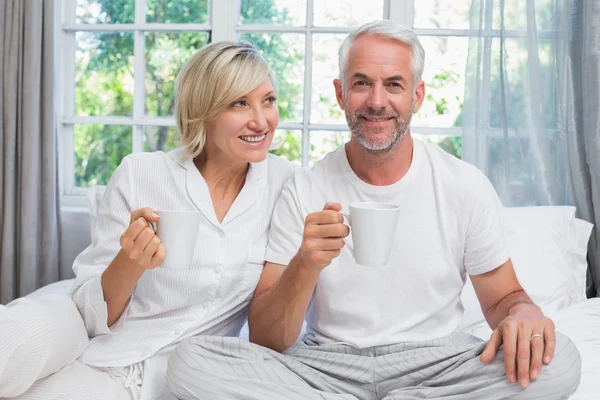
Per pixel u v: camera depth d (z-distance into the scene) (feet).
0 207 8.50
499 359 4.48
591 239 8.00
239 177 5.78
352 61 5.18
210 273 5.40
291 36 9.05
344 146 5.70
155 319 5.41
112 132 9.46
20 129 8.41
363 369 4.99
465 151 8.21
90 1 9.33
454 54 8.86
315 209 5.51
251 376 4.59
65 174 9.45
